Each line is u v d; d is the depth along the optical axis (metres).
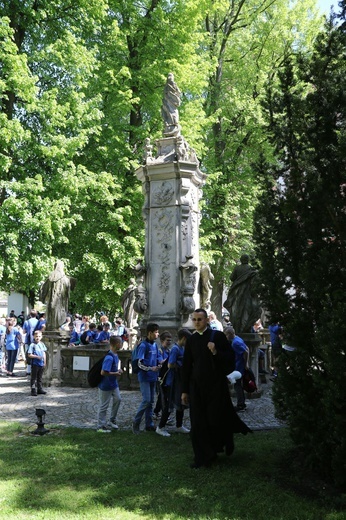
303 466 5.91
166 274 13.04
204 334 6.38
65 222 16.94
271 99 6.14
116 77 19.44
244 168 24.45
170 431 8.12
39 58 17.36
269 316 6.08
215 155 24.17
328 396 5.07
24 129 17.88
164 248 13.15
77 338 18.92
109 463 6.26
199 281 14.56
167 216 13.25
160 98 19.86
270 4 24.80
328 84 5.69
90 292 19.98
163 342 9.38
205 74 21.03
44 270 16.83
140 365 7.91
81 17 19.02
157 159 13.62
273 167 6.20
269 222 5.99
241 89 24.47
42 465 6.18
